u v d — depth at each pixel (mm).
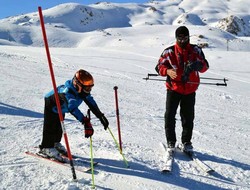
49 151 4449
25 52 24875
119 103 10297
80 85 4047
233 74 21656
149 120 8250
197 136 7055
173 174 4438
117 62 22969
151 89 14180
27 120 6602
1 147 4805
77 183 3801
